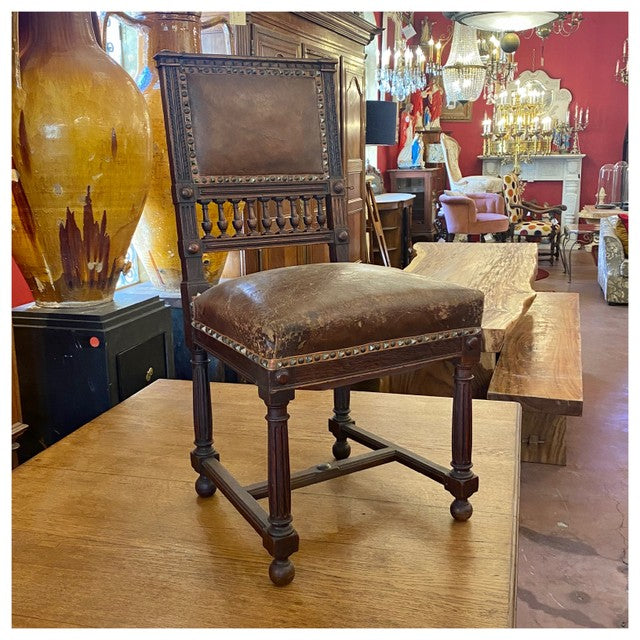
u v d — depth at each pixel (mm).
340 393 1627
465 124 9734
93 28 2088
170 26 2438
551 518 2355
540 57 9273
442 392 2996
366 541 1330
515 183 8109
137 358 2250
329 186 1554
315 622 1095
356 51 4738
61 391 2117
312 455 1714
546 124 7973
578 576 2025
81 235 2037
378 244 6414
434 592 1164
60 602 1160
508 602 1134
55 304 2176
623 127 9211
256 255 3383
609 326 5090
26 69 1910
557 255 7879
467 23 4062
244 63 1458
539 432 2770
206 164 1401
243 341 1132
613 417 3297
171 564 1270
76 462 1718
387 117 5613
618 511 2400
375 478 1612
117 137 1977
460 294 1250
